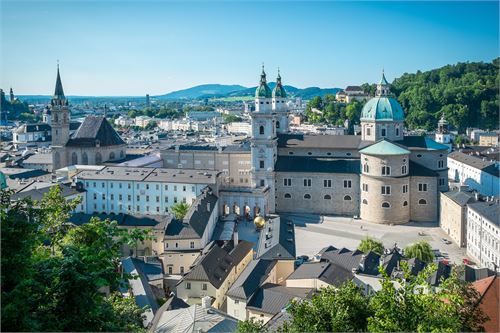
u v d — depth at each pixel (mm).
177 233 135250
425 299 45250
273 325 76188
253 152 188375
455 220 151375
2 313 35156
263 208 183000
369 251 117375
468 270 102125
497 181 193625
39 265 39562
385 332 42219
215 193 178000
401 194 173000
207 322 72562
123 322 50906
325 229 168125
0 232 37000
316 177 186875
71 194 172750
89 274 39750
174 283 120812
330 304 49656
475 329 51906
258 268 108938
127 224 143125
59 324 38125
